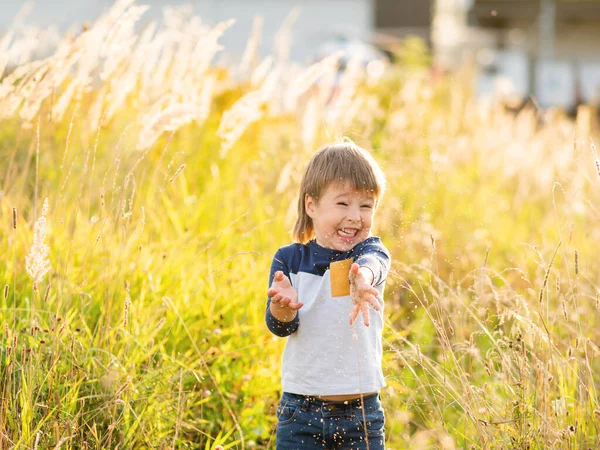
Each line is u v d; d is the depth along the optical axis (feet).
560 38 67.31
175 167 20.74
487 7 67.15
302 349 10.55
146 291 14.87
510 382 12.19
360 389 10.39
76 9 58.54
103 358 12.48
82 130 18.08
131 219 16.88
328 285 10.55
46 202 11.52
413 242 18.81
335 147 11.00
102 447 11.11
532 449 11.32
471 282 18.01
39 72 15.58
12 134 18.49
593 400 11.62
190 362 13.85
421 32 65.36
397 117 25.67
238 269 16.31
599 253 18.49
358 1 66.33
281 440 10.73
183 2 61.11
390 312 16.33
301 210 11.32
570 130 27.48
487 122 29.78
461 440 12.82
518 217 24.29
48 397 11.46
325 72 21.04
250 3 63.87
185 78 18.38
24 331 12.58
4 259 14.94
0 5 59.00
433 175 22.66
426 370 12.79
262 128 23.57
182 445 12.73
